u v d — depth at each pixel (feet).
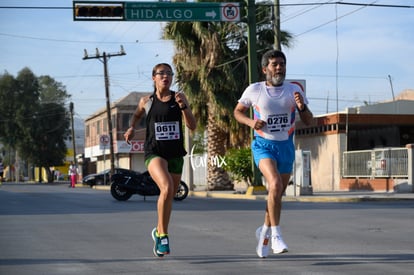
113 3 103.86
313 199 99.60
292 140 33.50
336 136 139.85
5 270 32.01
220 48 130.82
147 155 33.83
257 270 30.81
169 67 33.83
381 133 150.00
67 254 37.47
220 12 107.86
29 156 354.95
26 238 45.91
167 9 105.91
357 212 68.44
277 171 32.42
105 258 35.63
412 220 58.49
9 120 349.61
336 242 42.04
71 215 67.31
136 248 39.96
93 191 153.89
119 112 276.41
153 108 33.60
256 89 33.09
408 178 117.91
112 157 228.84
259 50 133.39
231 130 135.13
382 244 40.91
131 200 102.06
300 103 31.96
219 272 30.40
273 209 32.24
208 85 131.44
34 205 86.02
